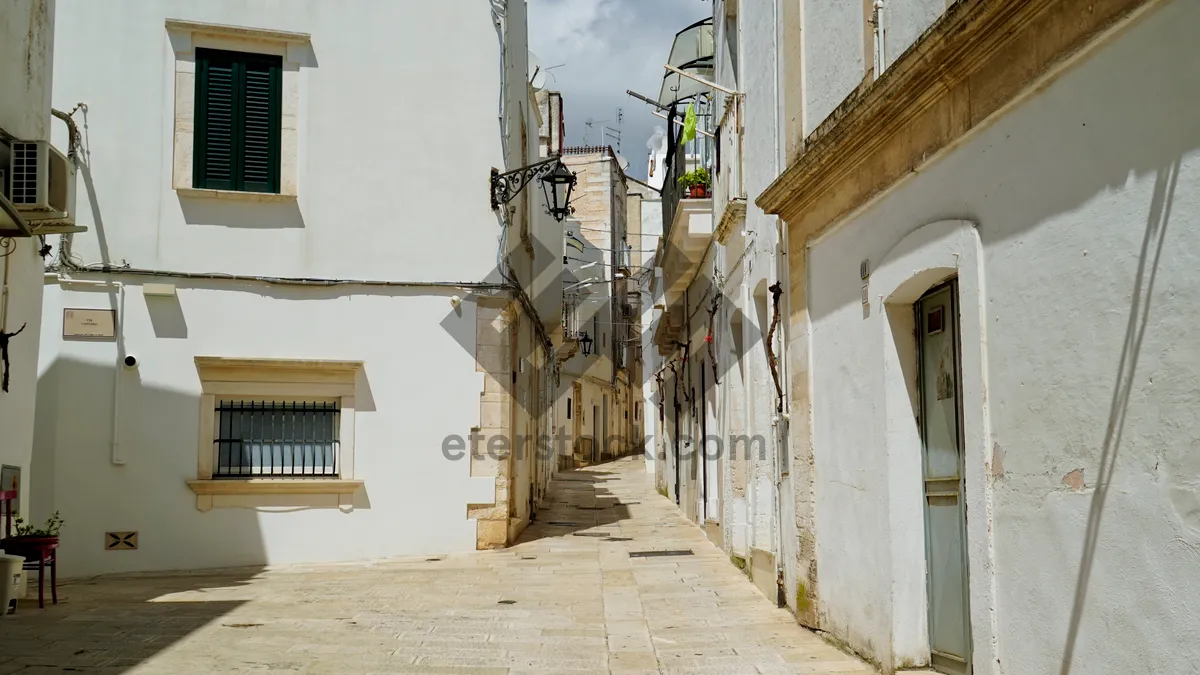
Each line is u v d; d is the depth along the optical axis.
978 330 5.13
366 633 8.09
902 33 6.33
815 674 6.61
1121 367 3.98
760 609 9.13
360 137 13.41
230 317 12.85
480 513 13.14
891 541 6.41
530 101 19.16
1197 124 3.55
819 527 8.00
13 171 7.94
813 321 8.15
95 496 12.34
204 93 13.11
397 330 13.20
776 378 9.24
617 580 10.87
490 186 13.59
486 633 8.14
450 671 6.86
